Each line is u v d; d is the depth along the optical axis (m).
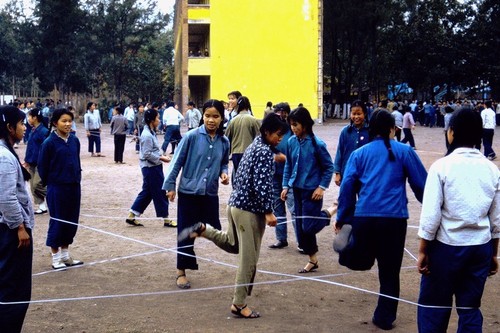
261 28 36.84
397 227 5.09
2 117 4.60
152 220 10.21
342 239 5.16
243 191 5.47
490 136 18.75
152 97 56.69
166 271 7.16
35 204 10.82
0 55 58.66
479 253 4.19
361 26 45.62
